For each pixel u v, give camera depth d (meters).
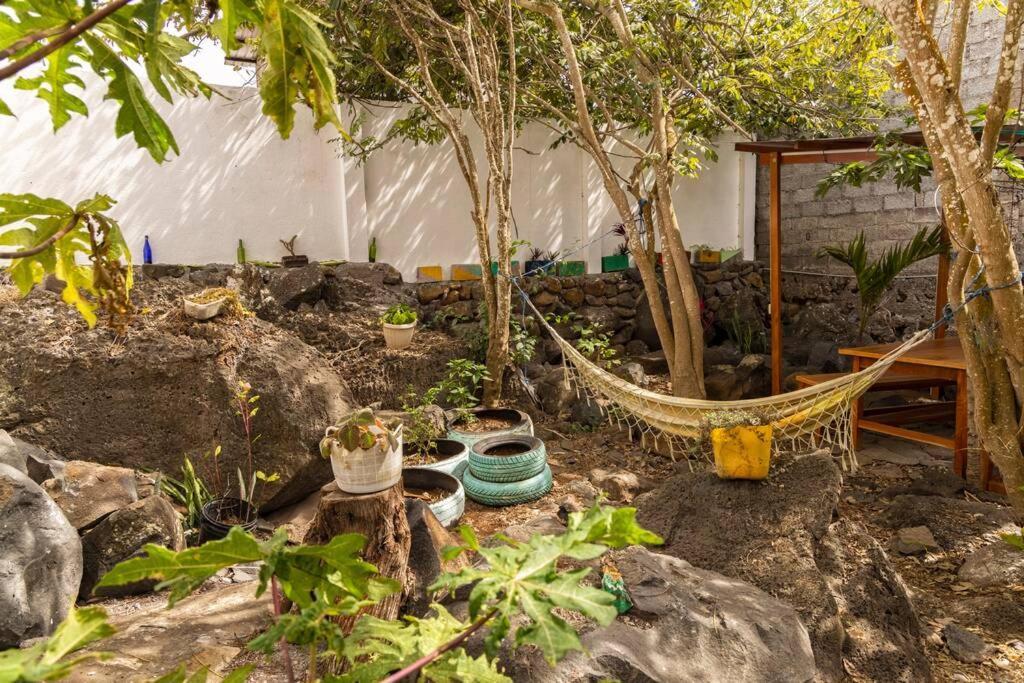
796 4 5.91
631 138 7.63
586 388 5.84
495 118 5.09
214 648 2.28
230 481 4.12
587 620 2.28
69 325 4.24
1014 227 5.91
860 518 3.88
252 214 5.74
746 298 7.57
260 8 0.70
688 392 5.21
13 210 0.91
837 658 2.45
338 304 5.76
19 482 2.83
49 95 0.84
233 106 5.61
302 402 4.32
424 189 6.55
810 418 3.86
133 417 4.11
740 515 3.06
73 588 2.87
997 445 3.34
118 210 5.23
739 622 2.35
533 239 7.18
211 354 4.24
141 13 0.65
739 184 8.50
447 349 5.68
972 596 3.06
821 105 6.67
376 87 6.23
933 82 2.84
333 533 2.58
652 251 5.73
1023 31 5.79
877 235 7.42
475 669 0.90
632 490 4.21
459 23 5.58
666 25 5.62
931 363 4.46
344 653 0.86
